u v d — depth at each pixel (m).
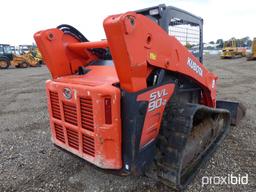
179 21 2.82
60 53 2.50
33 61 23.03
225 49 25.52
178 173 2.12
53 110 2.46
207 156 2.80
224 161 2.91
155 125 2.16
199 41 3.37
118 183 2.54
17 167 2.97
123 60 1.73
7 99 7.39
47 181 2.64
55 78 2.50
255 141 3.46
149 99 1.98
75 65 2.64
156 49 1.97
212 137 3.09
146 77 1.95
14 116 5.35
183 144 2.10
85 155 2.17
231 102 4.06
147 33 1.85
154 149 2.24
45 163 3.05
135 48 1.74
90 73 2.43
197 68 2.71
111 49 1.75
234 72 12.85
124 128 1.93
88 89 1.93
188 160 2.47
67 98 2.18
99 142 1.97
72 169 2.88
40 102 6.76
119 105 1.88
